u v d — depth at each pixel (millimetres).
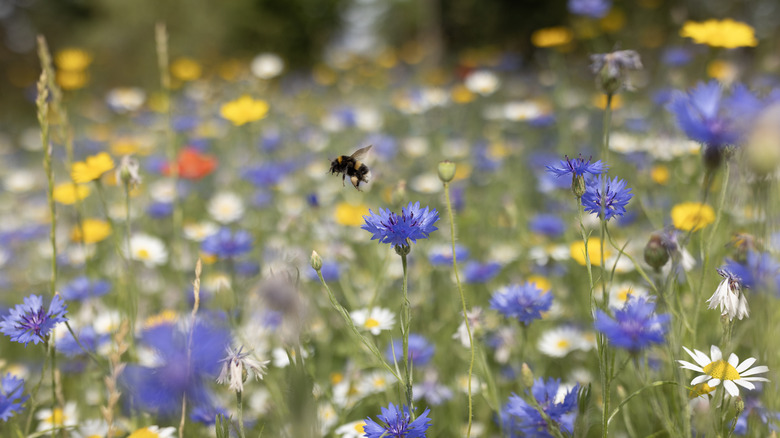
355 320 1131
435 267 1331
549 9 6105
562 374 1172
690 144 1492
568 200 1592
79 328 1145
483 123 2877
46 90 979
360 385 1110
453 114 2662
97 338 1143
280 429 955
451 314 1239
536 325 1231
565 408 942
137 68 7336
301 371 881
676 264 918
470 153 2299
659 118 1894
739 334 936
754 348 938
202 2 8312
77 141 3068
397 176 1923
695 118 851
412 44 5090
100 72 7121
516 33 6246
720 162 896
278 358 1056
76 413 1097
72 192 1320
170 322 825
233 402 1086
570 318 1268
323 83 3994
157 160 2064
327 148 2477
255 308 865
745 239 935
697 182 1325
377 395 1111
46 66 1096
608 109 995
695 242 1110
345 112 2389
